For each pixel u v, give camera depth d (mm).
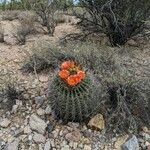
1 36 1756
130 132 1147
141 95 1218
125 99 1222
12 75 1384
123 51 1526
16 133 1151
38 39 1708
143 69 1378
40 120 1168
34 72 1377
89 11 1679
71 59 1377
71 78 1062
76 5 1730
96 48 1437
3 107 1249
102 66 1333
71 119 1156
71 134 1127
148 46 1638
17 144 1114
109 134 1140
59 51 1411
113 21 1588
